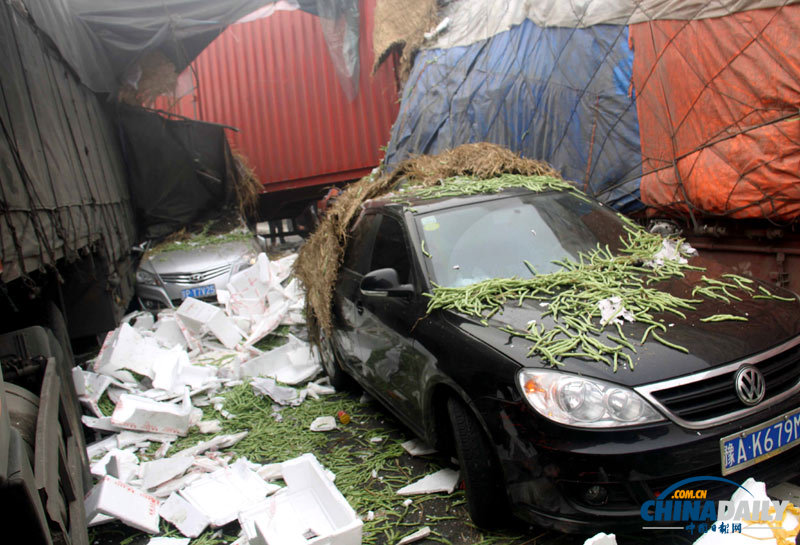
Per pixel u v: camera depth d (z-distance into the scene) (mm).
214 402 5848
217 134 11953
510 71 7965
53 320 4746
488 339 3178
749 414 2699
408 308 3871
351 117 13742
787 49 4371
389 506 3627
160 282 9875
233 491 3924
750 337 2885
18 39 4449
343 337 5137
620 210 6312
